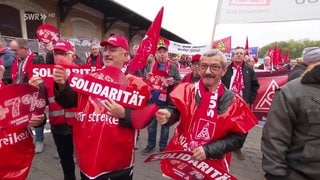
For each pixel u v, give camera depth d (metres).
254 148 6.29
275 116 2.28
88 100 2.42
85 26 15.84
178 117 2.57
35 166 4.58
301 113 2.19
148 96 2.43
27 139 2.61
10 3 10.52
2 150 2.43
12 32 10.80
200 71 2.43
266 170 2.27
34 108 2.62
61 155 3.71
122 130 2.41
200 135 2.38
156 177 4.46
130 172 2.60
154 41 3.44
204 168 2.38
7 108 2.42
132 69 3.49
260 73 6.16
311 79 2.21
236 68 5.25
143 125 2.38
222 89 2.41
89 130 2.39
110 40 2.48
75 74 2.43
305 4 4.29
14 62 5.19
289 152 2.29
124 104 2.38
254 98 5.36
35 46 7.73
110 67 2.41
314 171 2.15
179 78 5.44
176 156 2.34
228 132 2.38
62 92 2.47
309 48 2.47
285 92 2.28
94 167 2.37
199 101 2.41
